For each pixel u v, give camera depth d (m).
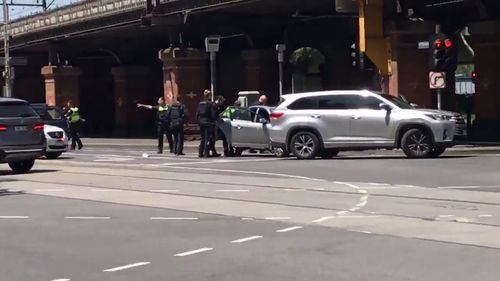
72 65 48.97
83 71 57.41
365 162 20.03
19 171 20.53
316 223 10.52
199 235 9.87
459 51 34.06
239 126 24.30
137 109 52.03
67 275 7.82
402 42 27.31
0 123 19.12
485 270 7.54
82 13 41.34
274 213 11.54
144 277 7.65
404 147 20.77
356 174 17.08
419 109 21.20
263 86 40.22
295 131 21.95
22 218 11.74
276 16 35.69
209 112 24.44
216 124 24.91
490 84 28.70
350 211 11.53
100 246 9.33
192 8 33.53
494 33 28.31
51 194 14.91
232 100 46.12
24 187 16.34
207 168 19.73
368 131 21.09
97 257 8.68
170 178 17.16
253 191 14.36
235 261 8.27
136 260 8.46
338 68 40.38
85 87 57.66
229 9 33.16
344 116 21.33
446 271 7.54
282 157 23.50
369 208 11.79
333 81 40.75
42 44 48.59
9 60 47.50
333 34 39.09
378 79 32.19
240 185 15.41
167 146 33.91
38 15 46.84
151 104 52.47
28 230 10.64
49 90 47.81
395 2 27.38
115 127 55.16
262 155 25.22
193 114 36.22
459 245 8.80
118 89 52.22
